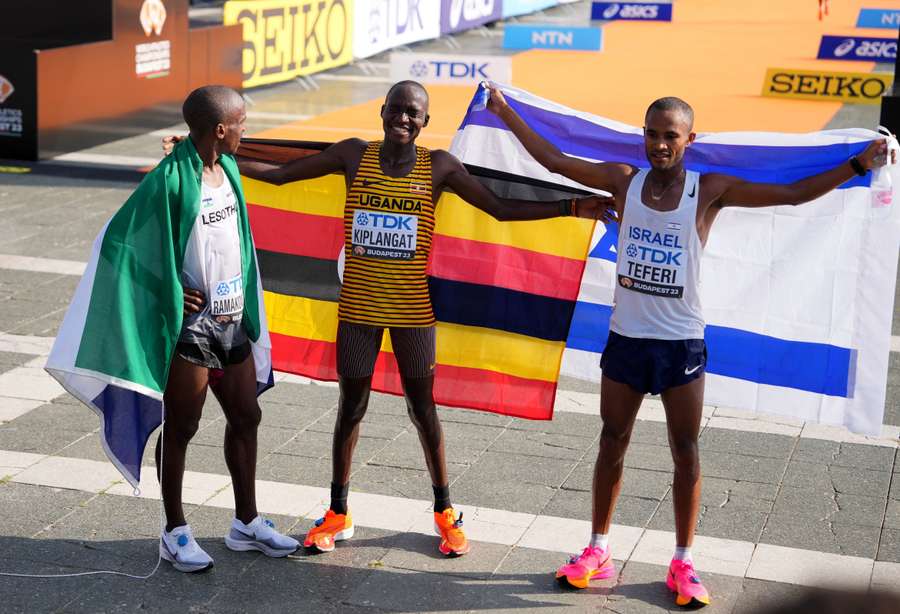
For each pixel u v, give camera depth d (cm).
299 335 511
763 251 477
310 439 593
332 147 447
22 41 1502
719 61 2428
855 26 3039
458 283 496
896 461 579
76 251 973
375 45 2230
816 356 479
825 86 1948
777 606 101
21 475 531
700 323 416
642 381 416
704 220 414
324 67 2033
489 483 541
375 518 497
